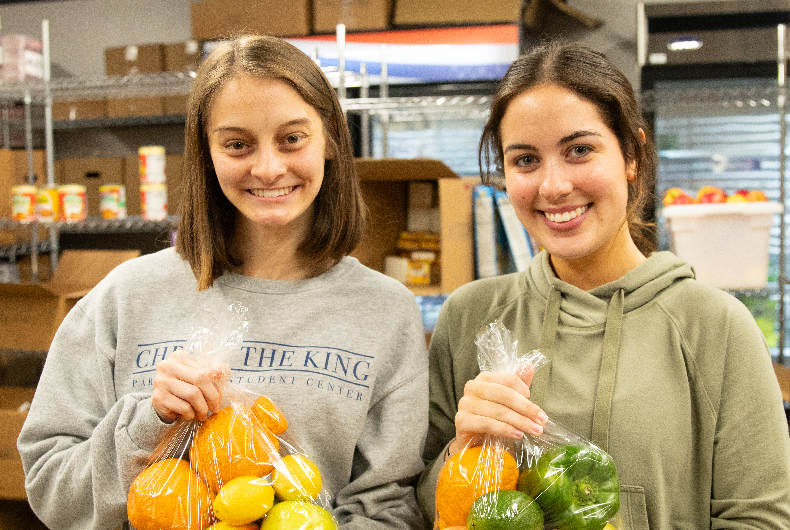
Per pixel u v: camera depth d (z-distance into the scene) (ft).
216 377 2.19
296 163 2.43
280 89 2.35
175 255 2.89
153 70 8.85
